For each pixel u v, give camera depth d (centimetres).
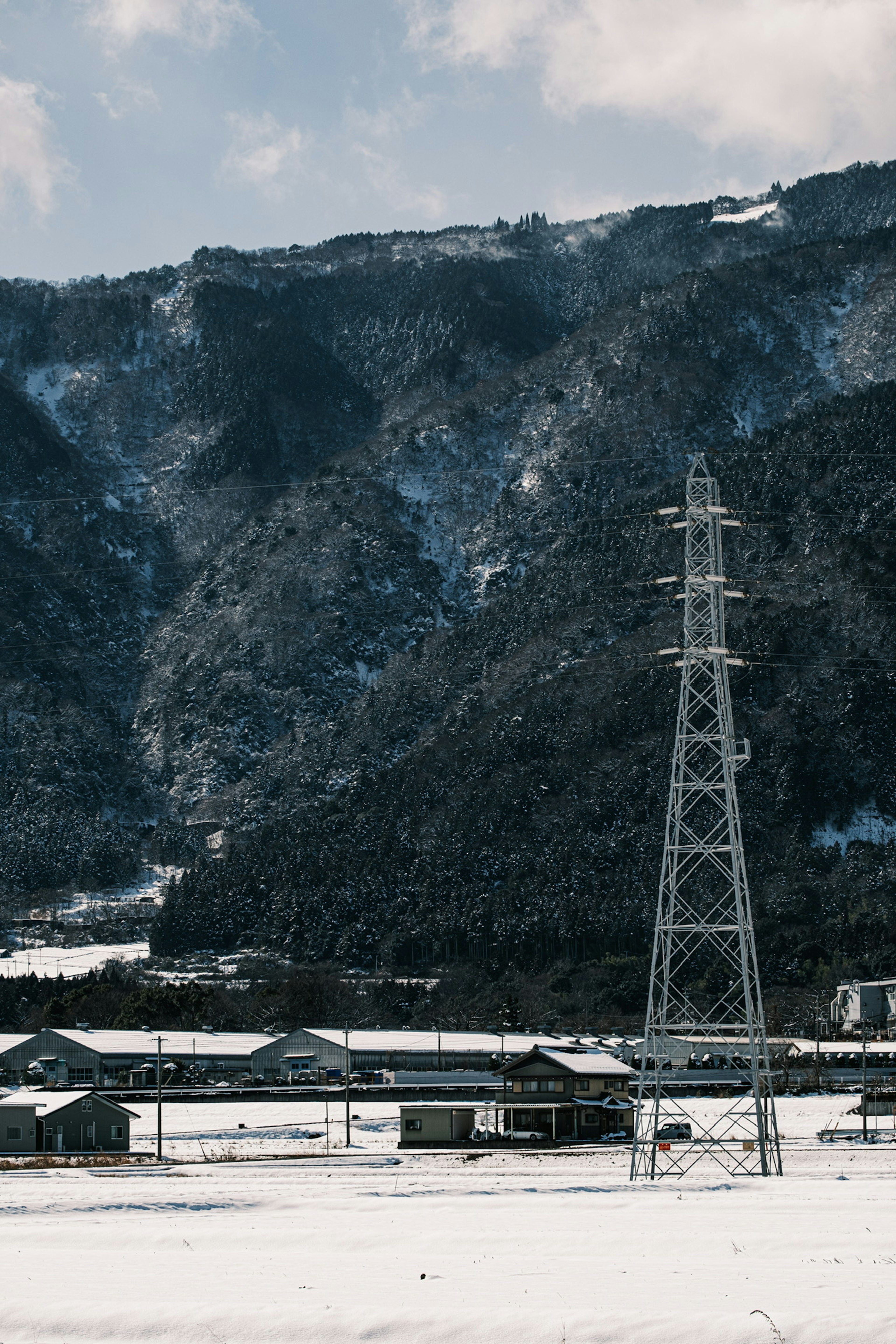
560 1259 5247
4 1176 8175
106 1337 4266
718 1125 10988
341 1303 4553
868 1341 4009
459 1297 4616
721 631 8256
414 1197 6962
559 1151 9712
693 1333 4091
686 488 8550
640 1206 6562
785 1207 6506
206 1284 4869
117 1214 6450
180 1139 10819
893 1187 7256
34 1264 5244
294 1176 8062
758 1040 8544
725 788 7875
